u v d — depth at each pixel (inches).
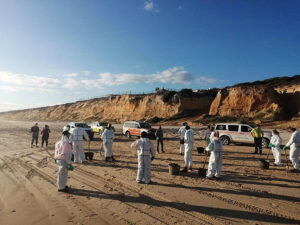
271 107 1649.9
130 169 349.7
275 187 260.7
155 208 201.6
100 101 3284.9
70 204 210.4
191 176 309.1
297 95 1705.2
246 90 1840.6
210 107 2105.1
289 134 875.4
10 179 292.2
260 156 469.1
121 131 1243.8
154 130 818.2
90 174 320.2
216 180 289.0
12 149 567.2
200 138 810.8
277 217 182.4
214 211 194.5
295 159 328.2
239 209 198.4
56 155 246.1
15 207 203.8
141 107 2476.6
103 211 195.5
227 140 644.7
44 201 217.6
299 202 214.4
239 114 1754.4
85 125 848.9
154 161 413.7
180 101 2217.0
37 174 317.4
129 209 199.5
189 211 195.0
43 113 4429.1
